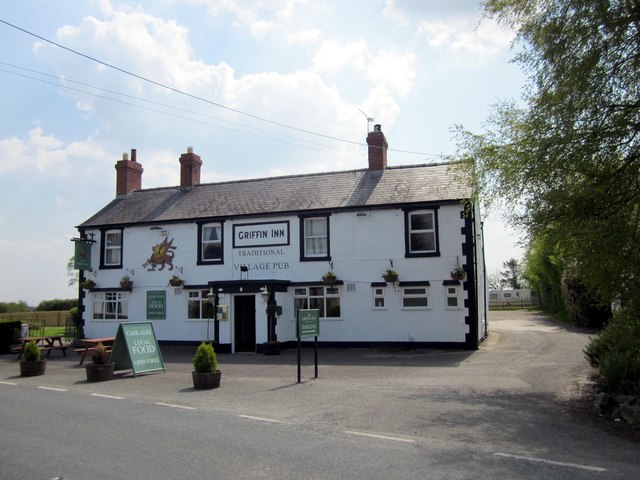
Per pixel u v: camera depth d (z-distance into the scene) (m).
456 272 20.08
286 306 22.45
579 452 7.20
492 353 18.45
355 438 8.02
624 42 9.84
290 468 6.59
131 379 14.76
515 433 8.27
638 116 10.04
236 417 9.56
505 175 12.12
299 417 9.49
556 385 12.11
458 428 8.59
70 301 56.59
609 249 9.48
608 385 9.98
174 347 23.72
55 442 7.96
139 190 29.08
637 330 10.05
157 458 7.09
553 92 10.86
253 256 23.41
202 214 24.53
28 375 15.88
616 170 10.23
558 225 10.56
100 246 26.22
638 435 8.02
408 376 14.12
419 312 20.83
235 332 22.70
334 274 21.67
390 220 21.56
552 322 30.38
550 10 10.73
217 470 6.55
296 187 24.81
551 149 10.62
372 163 24.67
